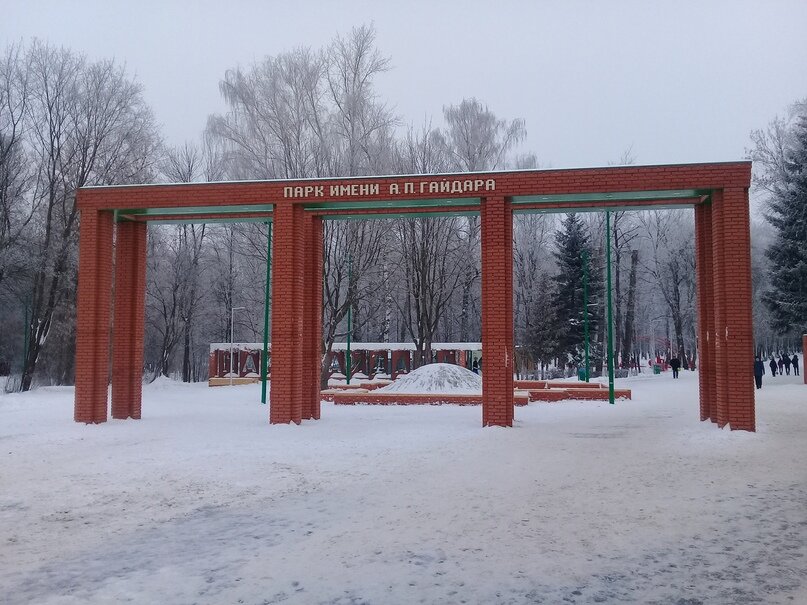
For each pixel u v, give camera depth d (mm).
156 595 5520
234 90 34188
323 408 23500
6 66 34875
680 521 7812
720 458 12047
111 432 16109
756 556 6484
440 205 17734
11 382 36688
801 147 40031
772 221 41000
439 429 16531
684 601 5344
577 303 52312
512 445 13883
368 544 6965
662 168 15648
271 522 7941
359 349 46281
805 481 9945
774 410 19359
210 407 24047
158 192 17703
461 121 39125
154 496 9422
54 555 6680
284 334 17328
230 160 36438
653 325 79750
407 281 40438
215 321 55156
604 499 8984
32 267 34938
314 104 32750
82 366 17766
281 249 17391
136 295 19047
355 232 31938
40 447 13969
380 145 33469
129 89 37531
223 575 6012
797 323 39500
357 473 11016
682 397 27391
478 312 59656
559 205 17359
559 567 6195
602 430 16234
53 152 36062
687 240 55750
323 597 5453
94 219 17828
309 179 17266
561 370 51094
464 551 6711
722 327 15258
